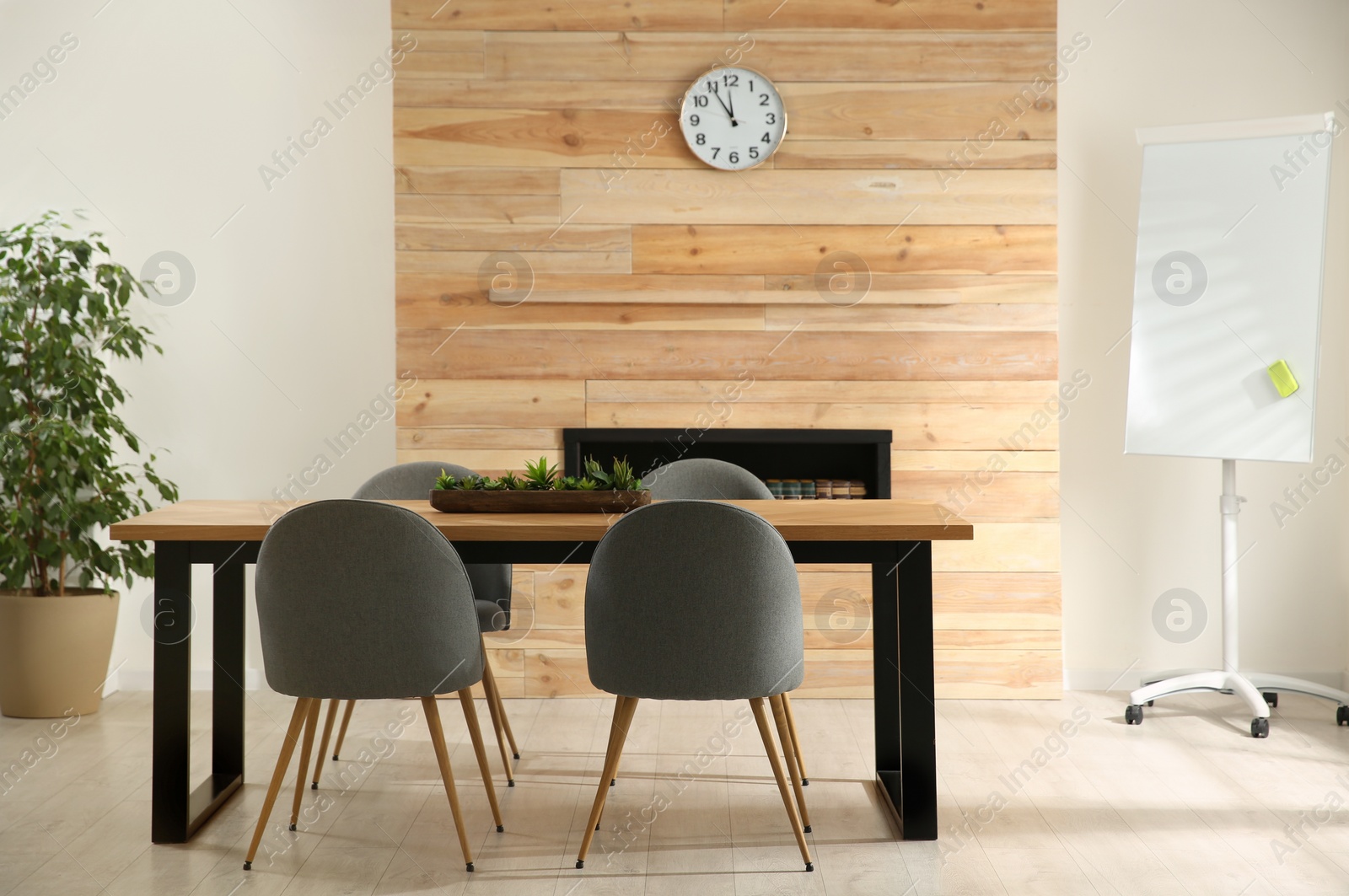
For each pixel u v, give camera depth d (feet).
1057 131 13.66
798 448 14.08
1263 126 12.12
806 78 12.96
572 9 12.91
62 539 12.59
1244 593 13.98
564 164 12.96
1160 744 11.37
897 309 13.10
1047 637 13.21
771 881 7.98
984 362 13.12
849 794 9.81
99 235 13.20
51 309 12.91
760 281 13.05
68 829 9.02
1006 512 13.16
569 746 11.27
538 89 12.94
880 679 10.23
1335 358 13.78
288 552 7.76
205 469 14.02
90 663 12.66
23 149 13.79
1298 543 13.91
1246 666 14.01
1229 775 10.36
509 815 9.30
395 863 8.30
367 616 7.86
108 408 12.92
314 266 13.98
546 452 13.12
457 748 11.19
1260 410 12.14
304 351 13.99
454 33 12.89
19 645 12.39
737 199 13.00
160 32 13.83
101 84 13.82
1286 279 12.03
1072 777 10.30
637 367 13.10
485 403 13.09
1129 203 13.85
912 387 13.15
